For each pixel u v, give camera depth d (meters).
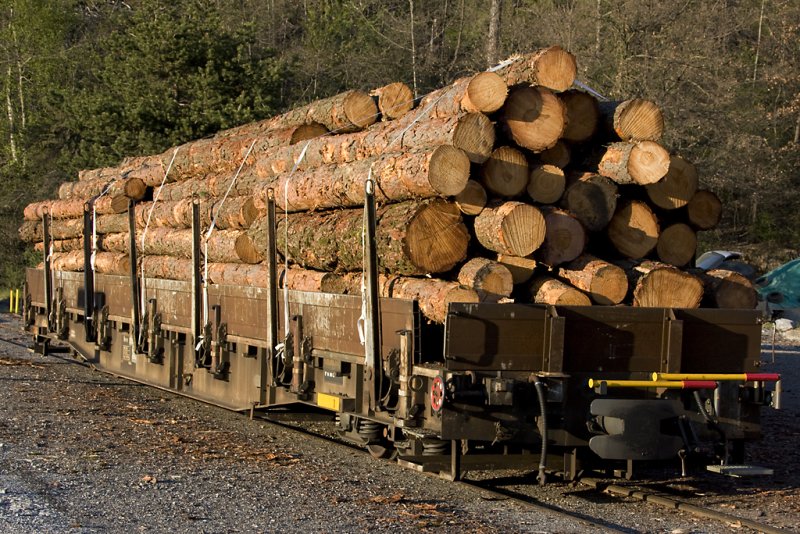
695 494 15.71
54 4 93.69
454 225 15.52
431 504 14.05
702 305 16.48
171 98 63.69
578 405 14.67
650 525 13.37
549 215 15.50
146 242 26.72
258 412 20.31
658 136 16.69
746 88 71.88
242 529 12.49
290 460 17.39
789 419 24.75
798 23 72.06
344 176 17.53
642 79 56.16
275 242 18.98
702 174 61.06
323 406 17.38
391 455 17.09
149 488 14.73
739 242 72.31
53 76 91.75
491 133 15.55
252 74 64.69
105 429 20.14
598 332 14.77
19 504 13.34
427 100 17.89
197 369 22.91
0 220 81.19
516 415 14.36
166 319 24.06
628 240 16.53
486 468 15.12
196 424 21.38
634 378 14.95
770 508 14.73
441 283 15.14
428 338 15.19
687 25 57.62
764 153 66.81
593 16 58.69
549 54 16.28
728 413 15.35
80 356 30.11
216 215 22.80
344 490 14.91
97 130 64.88
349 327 16.39
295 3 97.50
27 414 21.69
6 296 74.62
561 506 14.45
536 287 15.49
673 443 14.59
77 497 13.97
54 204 34.47
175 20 67.19
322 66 83.62
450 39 85.12
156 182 28.12
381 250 16.02
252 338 19.84
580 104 16.66
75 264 31.84
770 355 40.78
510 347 14.23
